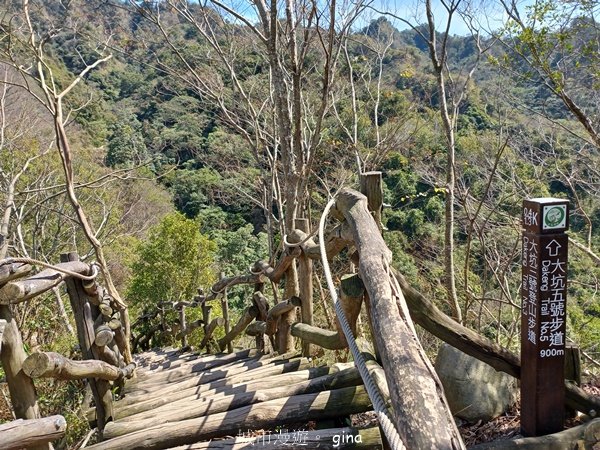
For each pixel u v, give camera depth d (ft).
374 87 30.04
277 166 27.35
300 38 21.66
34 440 5.72
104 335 9.66
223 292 18.02
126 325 14.88
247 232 42.96
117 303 13.52
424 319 7.27
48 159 29.43
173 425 8.00
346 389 8.16
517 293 20.25
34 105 32.73
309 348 12.63
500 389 7.93
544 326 6.29
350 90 28.91
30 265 7.41
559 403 6.42
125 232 40.14
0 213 25.17
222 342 18.15
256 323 15.33
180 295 31.01
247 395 8.84
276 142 26.25
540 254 6.18
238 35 26.09
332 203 8.98
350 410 7.97
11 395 6.75
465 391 7.81
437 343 16.66
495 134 24.82
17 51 21.18
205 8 22.65
